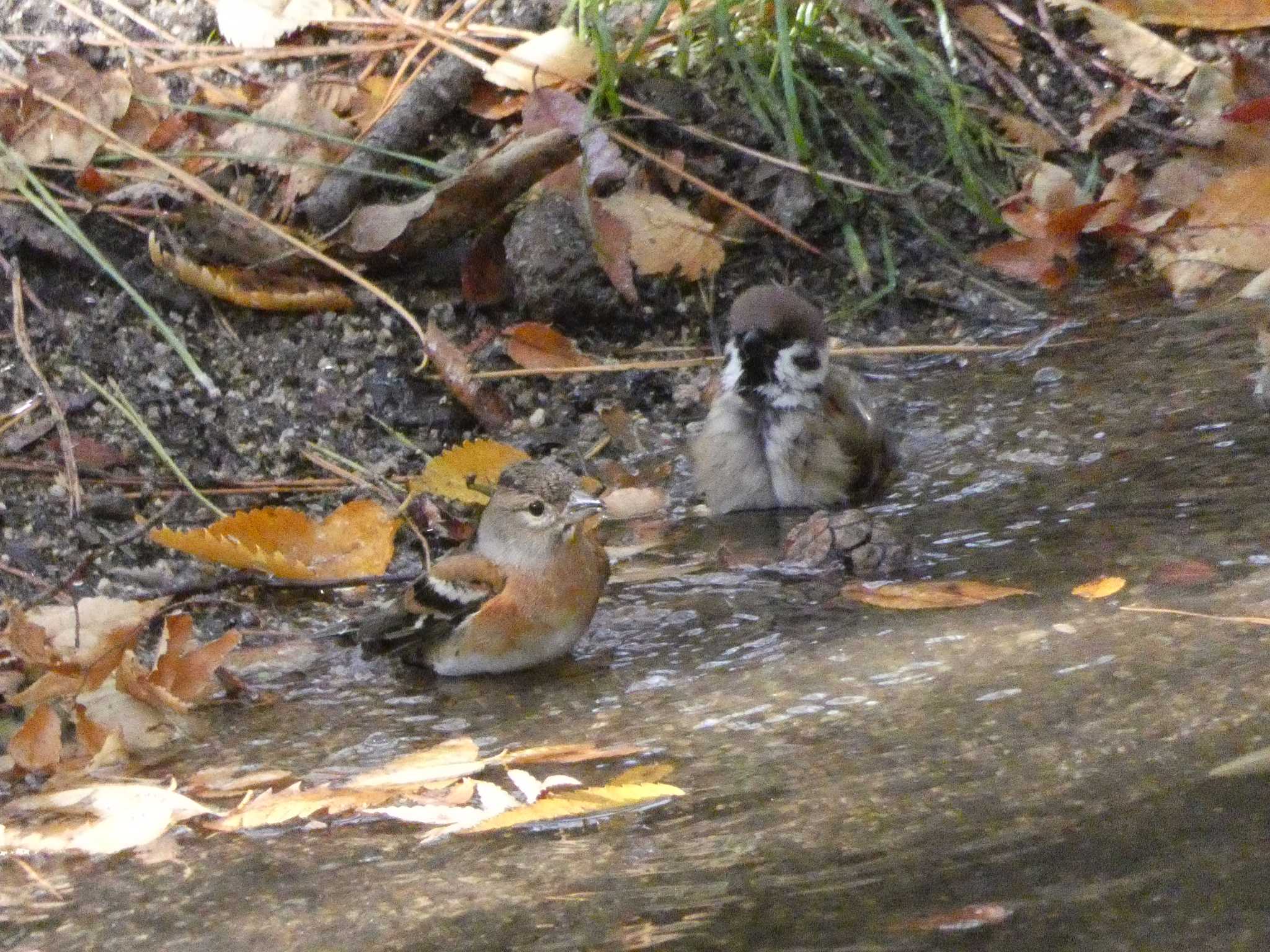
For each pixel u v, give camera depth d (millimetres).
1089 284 14219
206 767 8227
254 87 14492
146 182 13539
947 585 9461
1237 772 6789
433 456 12242
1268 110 14328
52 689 8703
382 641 9500
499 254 13688
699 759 7609
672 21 15484
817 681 8391
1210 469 10758
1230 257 13852
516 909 6355
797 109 14711
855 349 13430
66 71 13938
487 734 8328
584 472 12148
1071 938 5758
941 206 14758
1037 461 11398
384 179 13953
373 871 6836
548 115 13539
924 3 15977
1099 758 7062
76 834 7387
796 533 10492
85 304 12695
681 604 9914
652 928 6102
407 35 14852
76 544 10812
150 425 12000
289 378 12602
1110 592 9062
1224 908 5840
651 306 13820
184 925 6500
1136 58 15453
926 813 6773
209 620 10156
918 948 5793
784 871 6426
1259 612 8500
